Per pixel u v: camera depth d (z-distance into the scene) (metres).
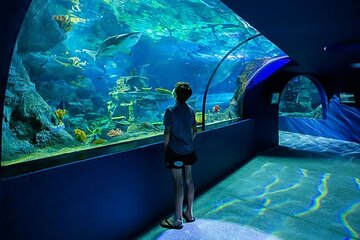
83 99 8.95
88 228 2.63
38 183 2.10
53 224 2.26
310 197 4.45
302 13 2.40
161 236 3.22
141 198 3.36
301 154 7.65
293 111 26.09
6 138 2.62
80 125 6.89
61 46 8.77
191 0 5.22
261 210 3.95
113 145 3.16
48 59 6.50
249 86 7.36
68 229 2.41
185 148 3.17
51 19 5.26
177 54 17.64
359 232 3.29
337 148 8.39
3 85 1.70
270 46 6.53
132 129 6.31
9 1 1.47
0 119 1.81
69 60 8.98
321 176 5.60
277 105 8.77
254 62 8.35
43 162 2.29
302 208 4.01
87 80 9.48
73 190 2.42
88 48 11.64
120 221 3.05
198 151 4.69
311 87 26.80
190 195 3.46
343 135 9.63
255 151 7.75
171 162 3.18
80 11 7.68
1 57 1.58
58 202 2.28
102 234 2.81
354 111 8.81
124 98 11.30
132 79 13.05
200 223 3.54
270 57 7.65
